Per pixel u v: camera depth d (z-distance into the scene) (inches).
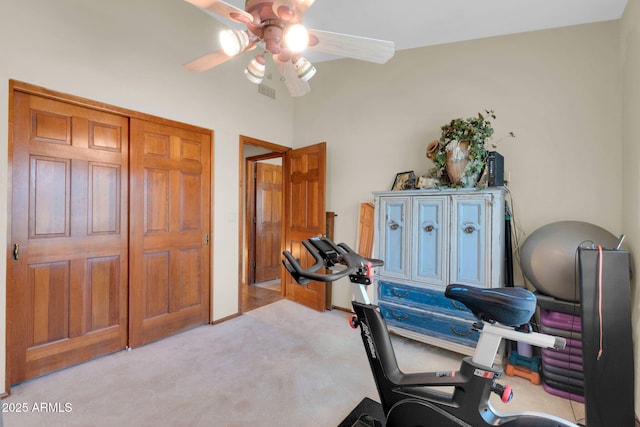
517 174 108.6
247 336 120.2
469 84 118.6
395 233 114.0
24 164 85.7
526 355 93.2
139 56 107.9
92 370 93.6
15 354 85.1
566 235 86.0
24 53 83.2
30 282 87.4
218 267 135.0
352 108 150.6
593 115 97.7
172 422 71.7
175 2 118.2
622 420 66.1
